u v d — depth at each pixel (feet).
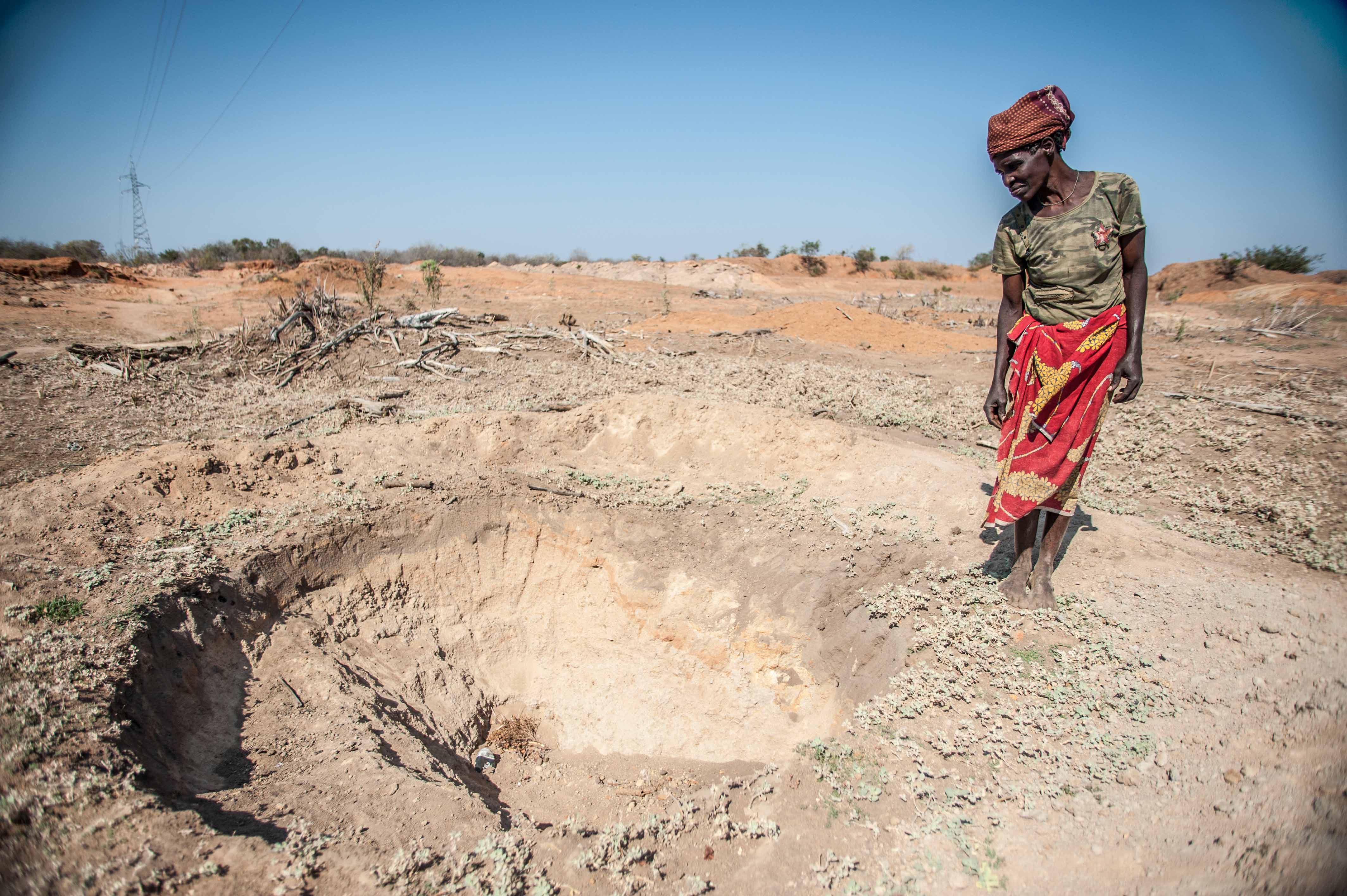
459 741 19.79
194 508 21.30
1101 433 28.07
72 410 32.73
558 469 25.62
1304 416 27.35
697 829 12.72
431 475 24.45
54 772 11.45
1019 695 13.74
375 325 46.37
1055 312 13.61
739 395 33.76
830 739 14.65
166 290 92.02
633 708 21.57
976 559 18.22
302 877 10.66
